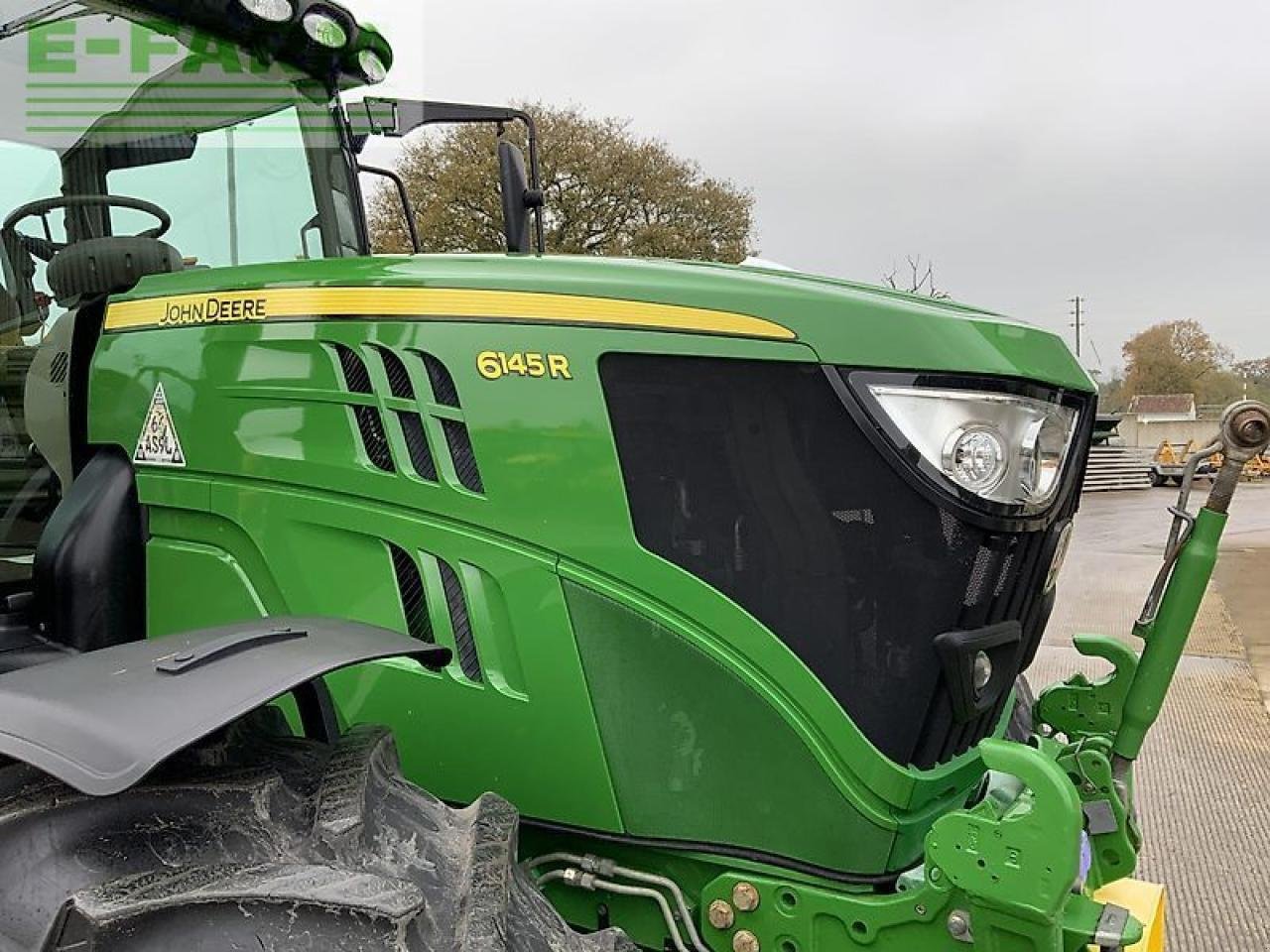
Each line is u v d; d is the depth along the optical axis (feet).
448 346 6.03
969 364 5.53
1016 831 4.97
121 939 3.95
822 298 5.58
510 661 5.99
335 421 6.32
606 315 5.79
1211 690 18.33
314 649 4.78
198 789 4.54
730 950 5.85
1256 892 11.05
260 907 4.08
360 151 9.92
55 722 4.19
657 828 5.86
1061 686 7.80
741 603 5.68
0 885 4.22
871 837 5.64
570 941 5.04
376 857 4.58
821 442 5.54
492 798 5.38
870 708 5.64
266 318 6.56
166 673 4.49
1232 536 40.24
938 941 5.34
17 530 8.17
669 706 5.76
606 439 5.75
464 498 5.98
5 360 8.11
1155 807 13.32
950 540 5.56
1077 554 35.01
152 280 7.23
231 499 6.67
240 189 8.80
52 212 8.16
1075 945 5.50
